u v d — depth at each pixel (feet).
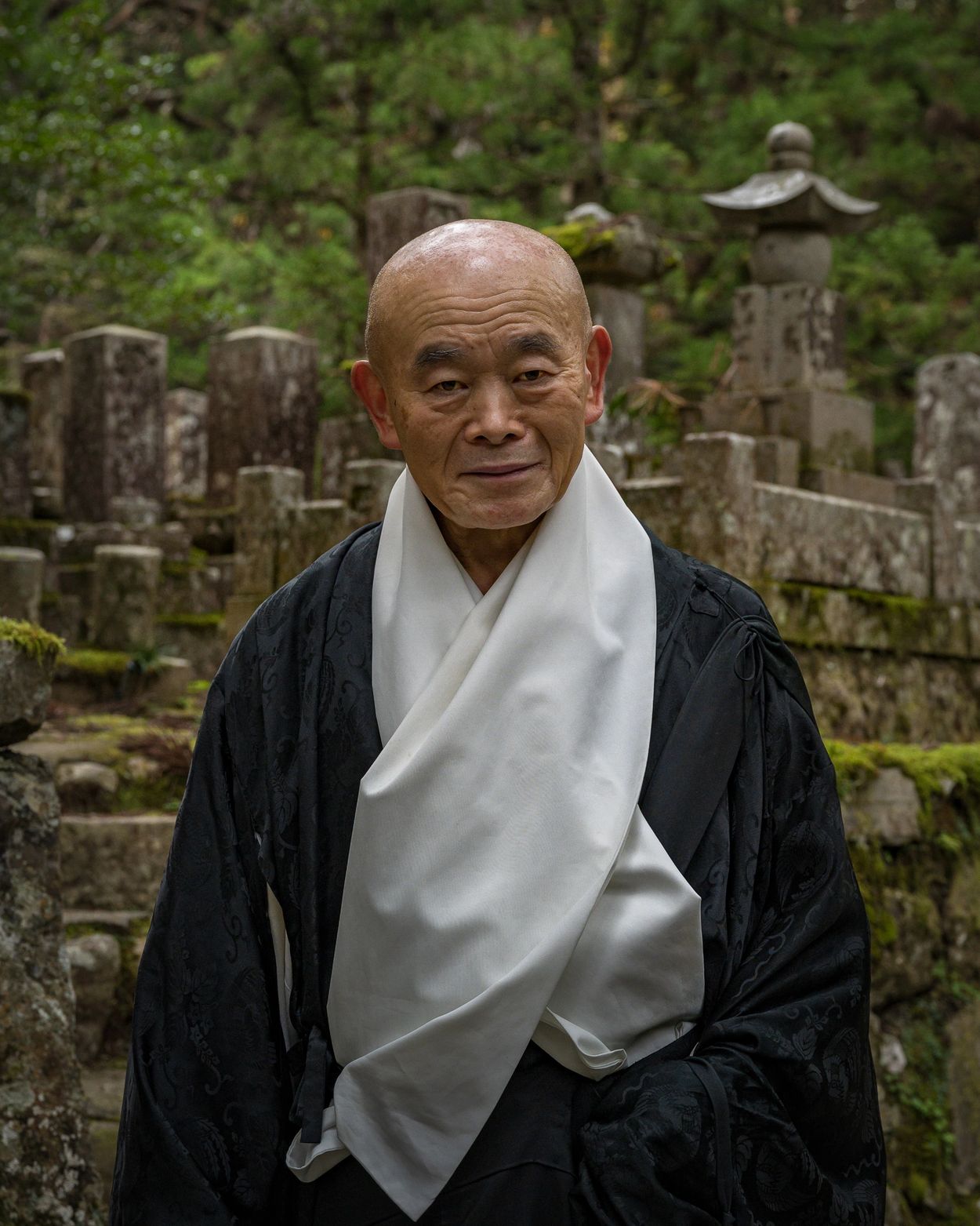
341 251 39.09
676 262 21.40
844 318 20.22
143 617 20.31
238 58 42.60
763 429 19.48
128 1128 4.90
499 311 4.53
